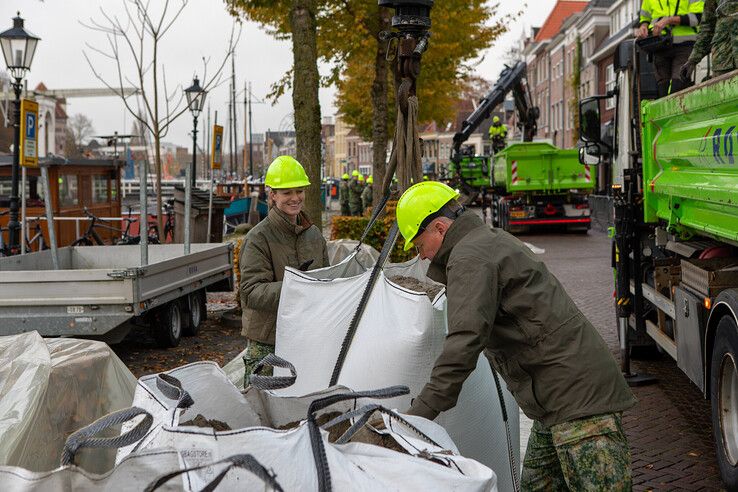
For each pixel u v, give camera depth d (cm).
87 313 845
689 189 620
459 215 341
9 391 353
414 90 555
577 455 331
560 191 2809
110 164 2116
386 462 231
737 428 514
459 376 319
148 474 213
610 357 339
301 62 1055
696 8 800
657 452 607
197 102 1991
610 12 5662
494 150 3816
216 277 1104
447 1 2089
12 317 848
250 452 226
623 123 853
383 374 358
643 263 823
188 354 954
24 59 1359
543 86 7600
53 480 216
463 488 228
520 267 330
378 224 1449
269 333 498
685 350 629
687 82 705
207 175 5266
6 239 1792
